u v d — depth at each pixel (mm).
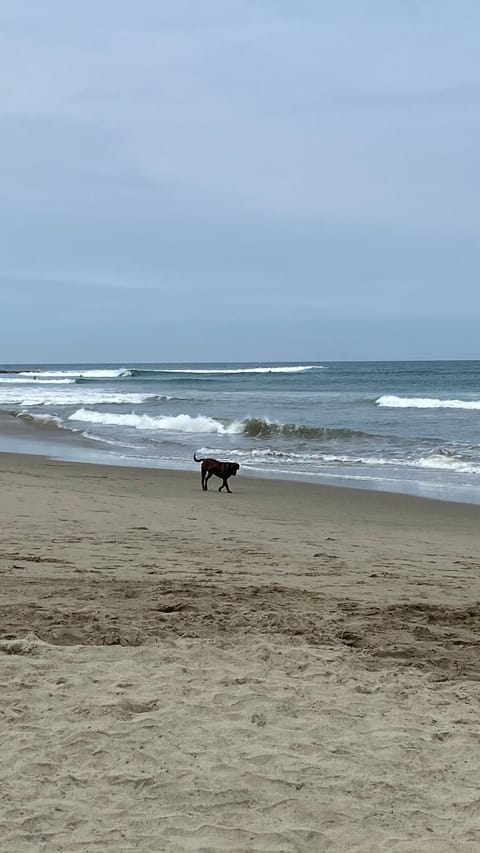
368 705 4883
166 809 3574
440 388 70312
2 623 6273
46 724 4391
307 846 3336
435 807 3678
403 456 23812
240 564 9430
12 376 120875
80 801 3602
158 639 6012
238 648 5898
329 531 12523
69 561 9016
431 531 12844
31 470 19750
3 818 3414
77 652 5578
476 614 7254
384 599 7844
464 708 4906
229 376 115938
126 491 16500
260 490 17422
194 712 4625
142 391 66812
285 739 4336
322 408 43906
